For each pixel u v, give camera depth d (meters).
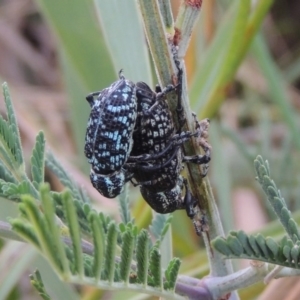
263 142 0.32
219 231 0.16
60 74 0.39
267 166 0.15
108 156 0.18
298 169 0.29
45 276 0.24
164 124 0.17
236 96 0.41
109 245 0.13
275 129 0.36
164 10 0.16
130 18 0.21
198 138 0.17
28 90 0.40
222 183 0.28
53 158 0.18
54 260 0.13
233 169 0.33
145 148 0.18
